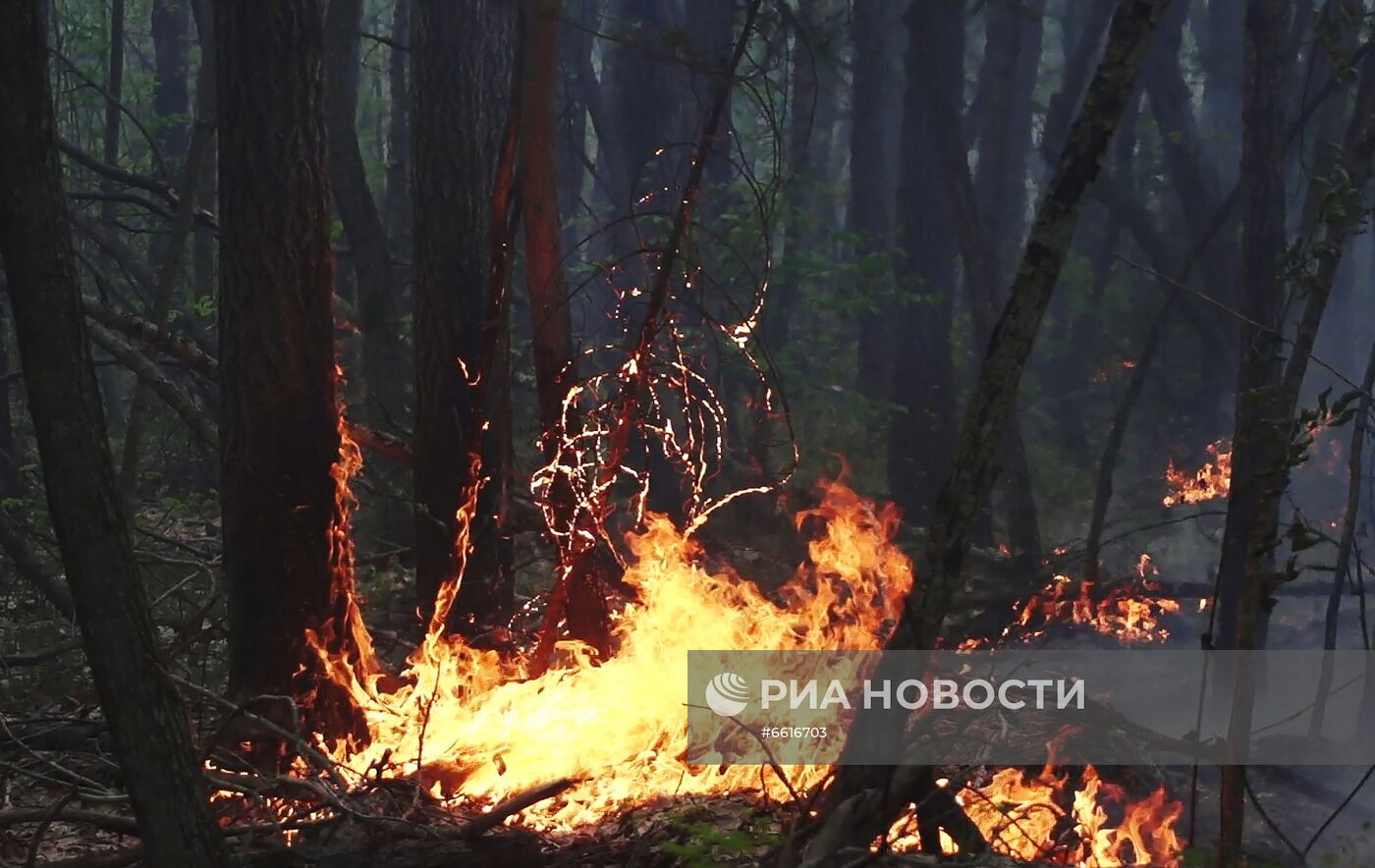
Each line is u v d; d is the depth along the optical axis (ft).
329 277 24.39
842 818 12.79
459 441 31.73
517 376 53.42
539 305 28.50
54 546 37.50
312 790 17.88
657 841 18.35
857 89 63.36
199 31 39.42
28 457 55.16
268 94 23.48
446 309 31.73
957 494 12.66
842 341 74.74
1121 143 69.05
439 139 32.09
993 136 57.36
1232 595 30.89
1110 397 68.28
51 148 12.71
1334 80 31.22
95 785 19.95
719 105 26.43
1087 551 38.24
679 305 48.88
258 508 23.95
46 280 12.67
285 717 23.59
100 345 30.04
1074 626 38.99
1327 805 23.35
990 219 56.80
